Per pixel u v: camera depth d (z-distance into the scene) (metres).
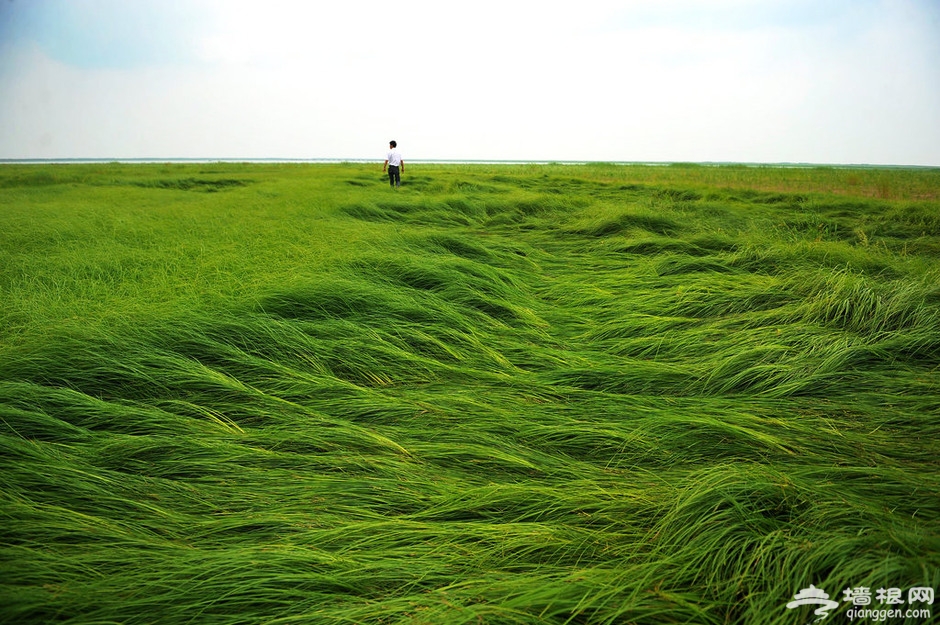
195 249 6.76
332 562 1.96
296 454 2.74
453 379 3.78
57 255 6.54
